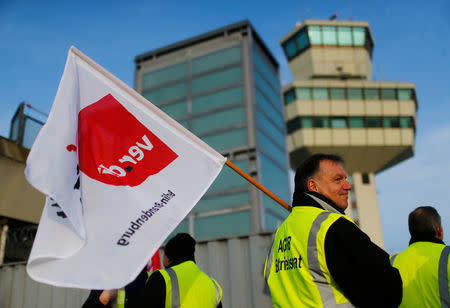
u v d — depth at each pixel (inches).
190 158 95.2
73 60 89.1
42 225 72.5
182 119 973.8
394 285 70.0
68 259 72.9
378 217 2268.7
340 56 2322.8
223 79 967.0
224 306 249.6
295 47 2393.0
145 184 88.7
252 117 896.9
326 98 2209.6
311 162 90.4
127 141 90.7
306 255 77.4
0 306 299.0
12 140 440.1
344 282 72.2
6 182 401.4
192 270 131.6
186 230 848.3
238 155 873.5
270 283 87.5
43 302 289.3
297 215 84.6
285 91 2265.0
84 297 281.6
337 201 87.7
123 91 93.9
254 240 254.8
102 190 83.4
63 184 76.4
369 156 2234.3
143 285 130.0
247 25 995.9
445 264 108.6
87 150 85.4
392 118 2217.0
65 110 82.4
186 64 1032.2
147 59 1104.2
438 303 108.0
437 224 117.9
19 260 403.5
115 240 78.9
